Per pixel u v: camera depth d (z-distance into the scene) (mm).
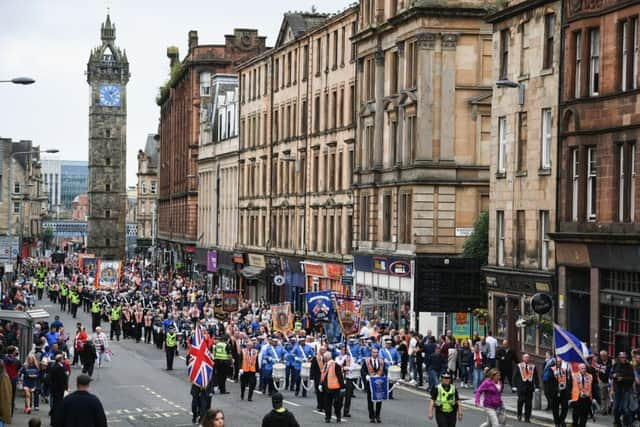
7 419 36875
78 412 26266
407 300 78812
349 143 95062
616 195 53375
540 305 50875
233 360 60438
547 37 60906
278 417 28609
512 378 51875
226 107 145125
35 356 49500
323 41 102562
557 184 58875
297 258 108688
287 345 58719
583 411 42312
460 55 77750
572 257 56781
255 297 128000
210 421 21672
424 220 77812
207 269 148375
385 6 86438
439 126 77688
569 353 42219
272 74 120000
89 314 119375
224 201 145500
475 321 73000
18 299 90438
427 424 44312
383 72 86875
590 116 55688
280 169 117562
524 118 63719
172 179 198625
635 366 44562
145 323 90938
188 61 172250
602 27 54719
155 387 59750
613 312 53250
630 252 51375
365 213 90000
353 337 66125
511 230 64750
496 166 67000
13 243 90000
